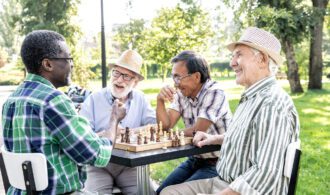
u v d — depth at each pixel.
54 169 2.06
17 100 2.10
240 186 2.23
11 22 22.48
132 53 3.51
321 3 17.11
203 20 15.98
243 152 2.38
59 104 2.04
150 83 25.92
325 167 5.38
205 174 3.18
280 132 2.22
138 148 2.66
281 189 2.24
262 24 14.91
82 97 4.25
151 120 3.65
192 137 2.98
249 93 2.46
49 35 2.12
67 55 2.15
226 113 3.26
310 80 18.80
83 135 2.07
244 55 2.51
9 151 2.17
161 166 5.54
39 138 2.03
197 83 3.27
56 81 2.16
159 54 16.62
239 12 15.39
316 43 18.42
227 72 32.91
